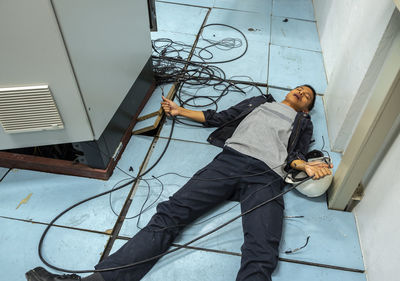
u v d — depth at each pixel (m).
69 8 1.07
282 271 1.24
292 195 1.52
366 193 1.37
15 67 1.10
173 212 1.31
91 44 1.25
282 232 1.36
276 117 1.61
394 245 1.07
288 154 1.51
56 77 1.15
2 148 1.38
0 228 1.34
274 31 2.92
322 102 2.14
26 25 1.00
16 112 1.23
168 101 1.85
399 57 1.01
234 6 3.26
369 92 1.47
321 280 1.22
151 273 1.21
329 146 1.80
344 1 2.28
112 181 1.56
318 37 2.89
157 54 2.50
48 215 1.40
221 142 1.75
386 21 1.33
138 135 1.83
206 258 1.27
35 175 1.57
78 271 1.18
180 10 3.13
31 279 1.11
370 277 1.21
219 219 1.41
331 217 1.43
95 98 1.34
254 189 1.39
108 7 1.34
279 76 2.36
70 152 1.65
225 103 2.07
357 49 1.65
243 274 1.14
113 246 1.30
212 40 2.72
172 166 1.65
